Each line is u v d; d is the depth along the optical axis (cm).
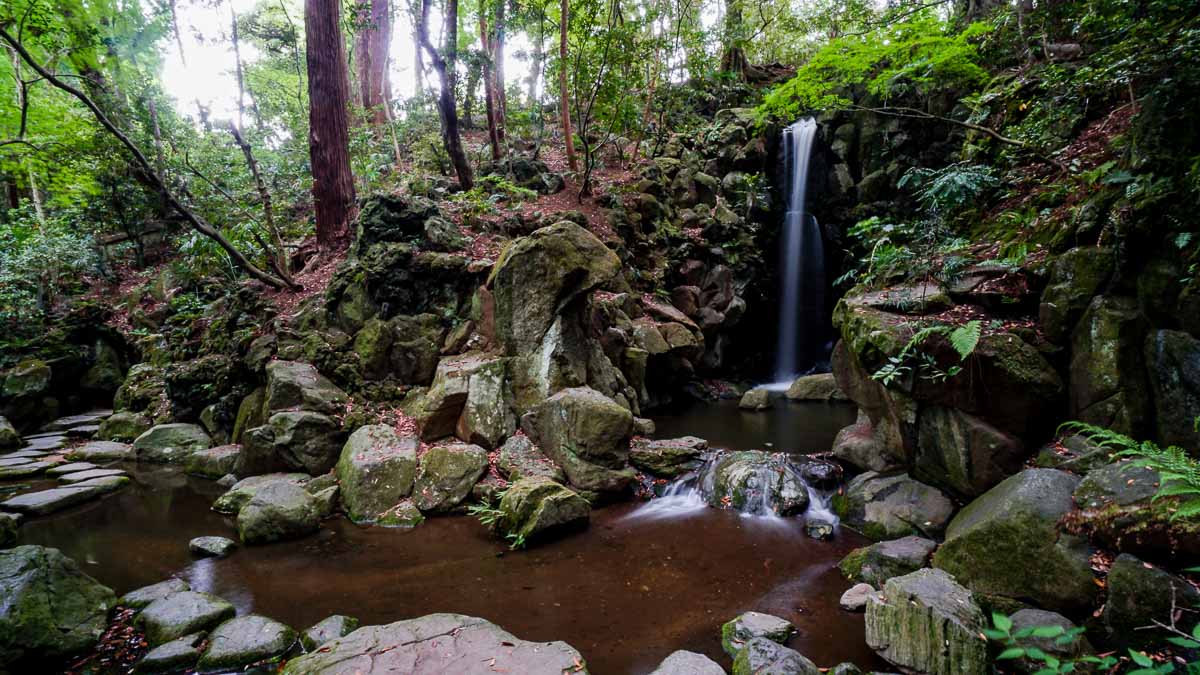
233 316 902
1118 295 434
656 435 849
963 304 530
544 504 541
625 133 1546
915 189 1255
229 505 622
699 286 1257
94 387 1081
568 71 1319
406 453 655
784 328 1426
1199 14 421
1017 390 450
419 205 902
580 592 446
